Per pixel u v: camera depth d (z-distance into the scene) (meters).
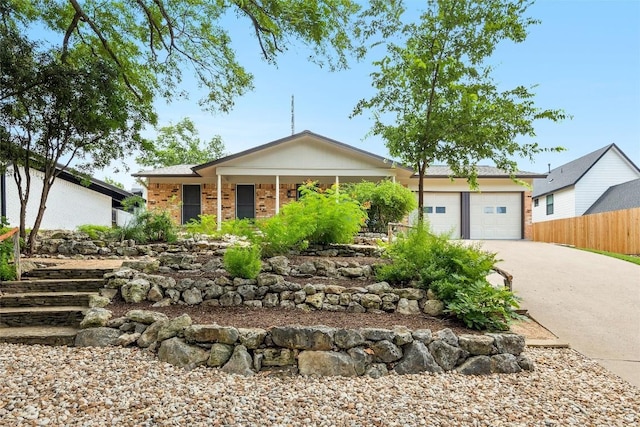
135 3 9.53
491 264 5.60
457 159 8.48
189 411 3.30
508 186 17.88
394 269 6.08
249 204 17.08
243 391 3.75
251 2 8.12
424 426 3.19
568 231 17.11
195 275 6.16
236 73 10.87
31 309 5.39
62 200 14.38
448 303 5.36
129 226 9.64
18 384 3.63
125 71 10.09
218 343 4.36
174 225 10.48
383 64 8.80
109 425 3.04
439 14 8.30
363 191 13.23
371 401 3.61
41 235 9.66
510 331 5.03
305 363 4.25
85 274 6.61
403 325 4.98
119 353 4.45
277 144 15.43
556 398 3.80
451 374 4.30
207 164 15.28
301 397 3.65
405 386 3.96
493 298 5.14
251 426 3.10
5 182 12.08
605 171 22.08
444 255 6.00
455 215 17.91
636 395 3.92
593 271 9.55
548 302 7.13
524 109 8.15
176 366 4.24
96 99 7.99
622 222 13.69
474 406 3.56
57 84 7.65
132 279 5.84
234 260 5.88
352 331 4.40
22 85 7.57
